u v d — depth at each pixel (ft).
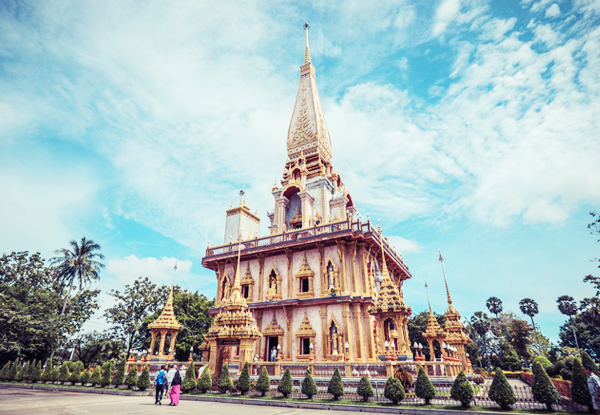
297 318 99.91
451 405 51.98
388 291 76.48
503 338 228.43
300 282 103.50
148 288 179.83
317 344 94.22
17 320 123.34
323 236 100.01
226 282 117.08
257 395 65.57
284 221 124.57
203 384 70.44
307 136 141.38
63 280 174.91
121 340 170.19
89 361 174.50
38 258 166.81
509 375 162.40
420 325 187.01
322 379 70.59
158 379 60.49
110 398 68.28
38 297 144.56
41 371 104.99
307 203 118.01
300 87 157.28
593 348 212.02
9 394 75.00
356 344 90.38
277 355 85.97
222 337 76.79
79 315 167.22
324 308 96.22
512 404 50.01
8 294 140.97
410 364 69.00
